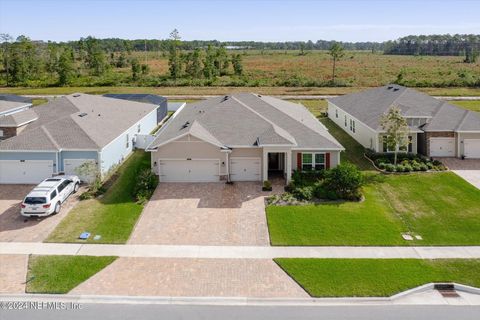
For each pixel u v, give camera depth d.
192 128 31.00
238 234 22.84
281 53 182.38
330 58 142.88
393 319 15.84
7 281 18.30
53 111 36.78
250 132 31.83
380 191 29.11
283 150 29.56
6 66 88.38
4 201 27.12
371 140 37.22
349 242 21.92
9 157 29.94
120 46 181.62
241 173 30.95
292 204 26.64
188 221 24.39
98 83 83.00
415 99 39.81
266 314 16.14
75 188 28.70
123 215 25.06
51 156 29.81
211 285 18.09
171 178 30.77
